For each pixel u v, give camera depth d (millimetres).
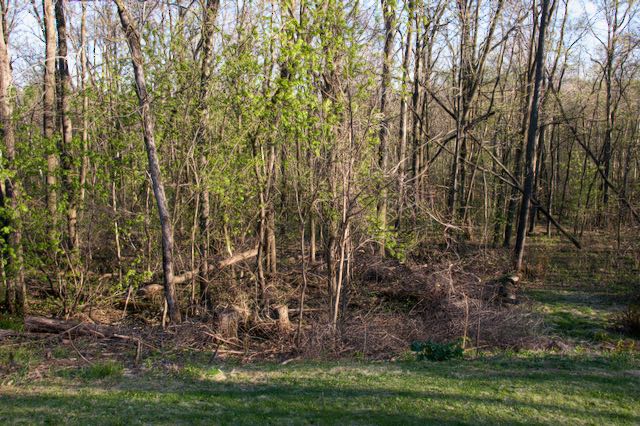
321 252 15273
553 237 22188
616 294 13039
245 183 10688
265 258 12430
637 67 22062
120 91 10539
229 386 6453
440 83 24953
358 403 5750
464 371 7047
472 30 19312
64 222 10555
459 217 18328
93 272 12078
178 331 8867
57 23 12844
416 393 6062
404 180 10297
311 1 8766
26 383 6469
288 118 8922
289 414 5469
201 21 9859
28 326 8898
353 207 8914
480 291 10625
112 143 10461
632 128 23594
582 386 6332
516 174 19172
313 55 8398
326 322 8977
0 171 9125
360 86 8594
